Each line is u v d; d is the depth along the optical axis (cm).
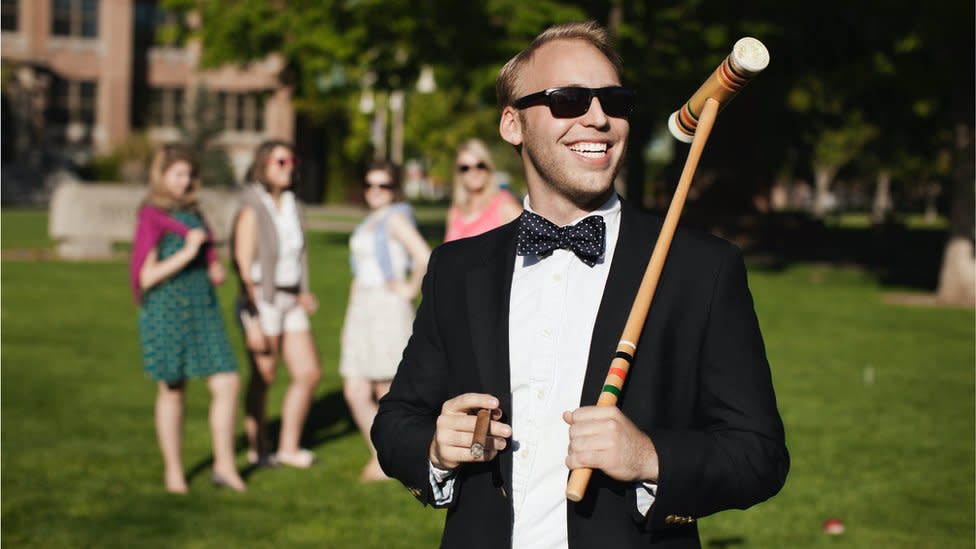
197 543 482
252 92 2466
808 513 541
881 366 968
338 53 1980
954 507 551
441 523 520
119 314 1234
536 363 205
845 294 1582
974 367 969
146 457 631
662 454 180
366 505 548
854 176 6194
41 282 1532
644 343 195
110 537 487
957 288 1495
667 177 2527
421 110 4781
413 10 1836
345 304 1338
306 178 4978
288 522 516
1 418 720
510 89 218
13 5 4494
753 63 196
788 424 734
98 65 4641
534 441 203
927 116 2200
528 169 217
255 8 2239
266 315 586
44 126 4456
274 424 728
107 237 1986
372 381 586
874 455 655
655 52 1677
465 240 223
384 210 577
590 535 191
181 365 548
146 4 4766
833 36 1938
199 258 548
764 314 1332
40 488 564
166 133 4825
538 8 1631
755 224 2400
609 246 212
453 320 212
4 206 3759
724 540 498
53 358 945
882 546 489
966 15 1321
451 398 208
